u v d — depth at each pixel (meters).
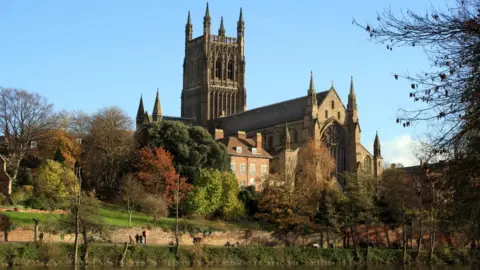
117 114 167.38
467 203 33.81
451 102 31.72
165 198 137.38
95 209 100.81
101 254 98.50
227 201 143.88
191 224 126.44
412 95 32.28
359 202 130.00
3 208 113.75
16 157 149.75
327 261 120.88
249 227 133.75
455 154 32.41
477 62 30.95
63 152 153.38
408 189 127.19
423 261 124.81
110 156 156.88
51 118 162.38
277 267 110.00
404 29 31.53
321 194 136.25
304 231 130.88
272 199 131.25
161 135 156.12
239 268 104.25
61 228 103.00
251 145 192.75
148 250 103.81
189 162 153.50
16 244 92.94
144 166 146.00
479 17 30.81
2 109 154.25
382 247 136.12
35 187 129.62
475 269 72.75
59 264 94.06
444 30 31.17
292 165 175.88
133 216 132.50
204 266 105.06
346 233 135.12
